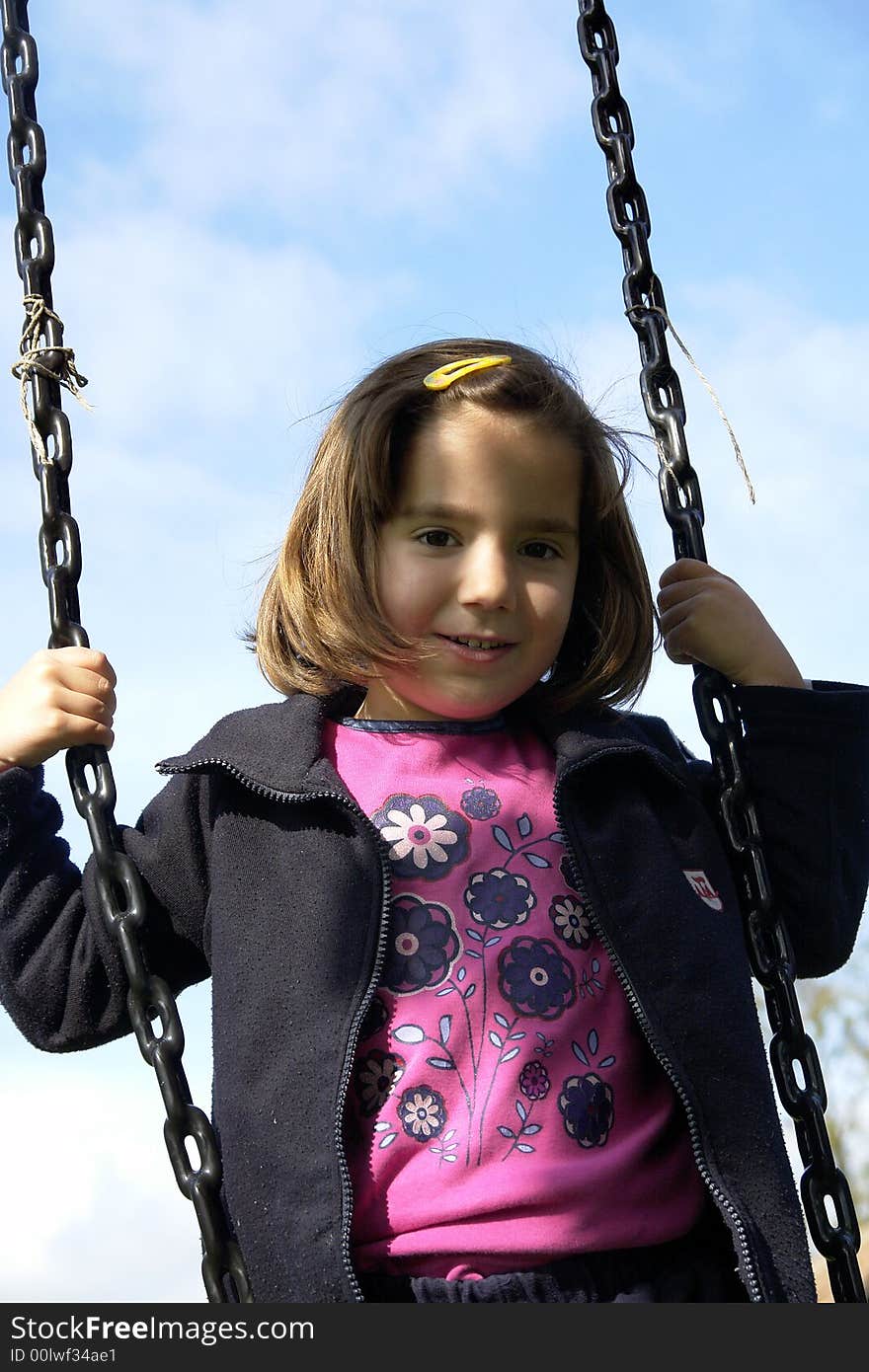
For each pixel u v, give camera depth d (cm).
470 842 200
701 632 218
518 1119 182
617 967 190
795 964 204
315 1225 170
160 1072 176
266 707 216
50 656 201
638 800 205
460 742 211
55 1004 205
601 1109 186
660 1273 180
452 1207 176
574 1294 175
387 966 190
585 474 217
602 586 227
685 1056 185
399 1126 181
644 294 226
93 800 197
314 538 216
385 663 205
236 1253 169
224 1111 182
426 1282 174
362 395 212
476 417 204
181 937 207
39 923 207
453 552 203
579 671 228
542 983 191
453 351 218
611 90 232
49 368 206
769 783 214
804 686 221
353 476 205
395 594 203
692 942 193
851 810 216
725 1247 188
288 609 217
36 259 210
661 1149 189
